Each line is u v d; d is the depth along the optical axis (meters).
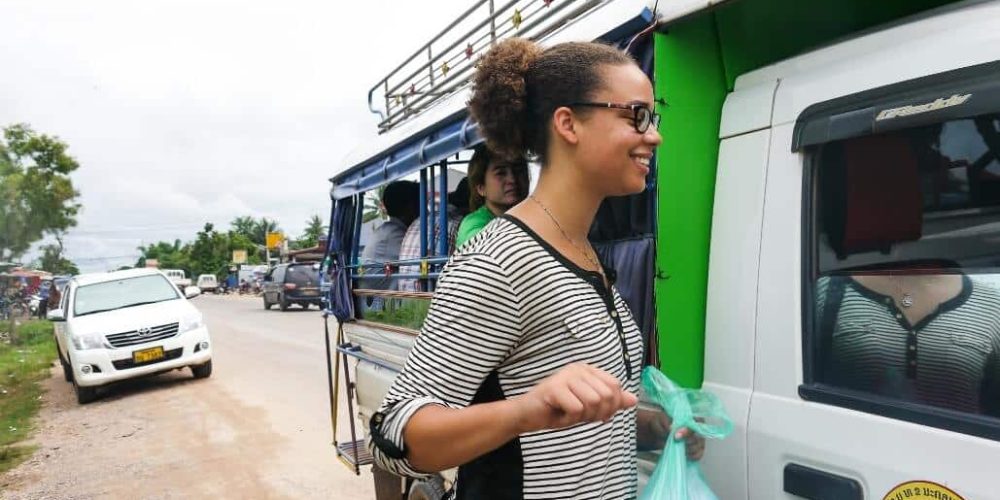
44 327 22.70
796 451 1.59
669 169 1.79
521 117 1.37
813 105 1.66
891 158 1.52
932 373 1.42
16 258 20.06
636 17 1.77
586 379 0.97
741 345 1.77
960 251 1.41
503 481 1.24
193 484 5.19
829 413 1.54
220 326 18.22
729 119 1.87
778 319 1.69
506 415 1.03
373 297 3.89
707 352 1.86
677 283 1.83
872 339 1.52
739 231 1.81
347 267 4.25
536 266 1.20
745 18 1.91
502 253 1.20
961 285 1.41
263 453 5.86
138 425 7.14
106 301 9.38
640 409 1.74
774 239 1.72
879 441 1.44
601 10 2.03
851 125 1.56
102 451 6.24
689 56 1.84
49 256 32.78
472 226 2.47
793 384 1.64
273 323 18.41
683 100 1.82
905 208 1.50
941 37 1.45
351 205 4.62
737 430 1.73
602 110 1.25
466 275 1.20
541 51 1.37
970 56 1.39
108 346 8.47
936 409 1.40
